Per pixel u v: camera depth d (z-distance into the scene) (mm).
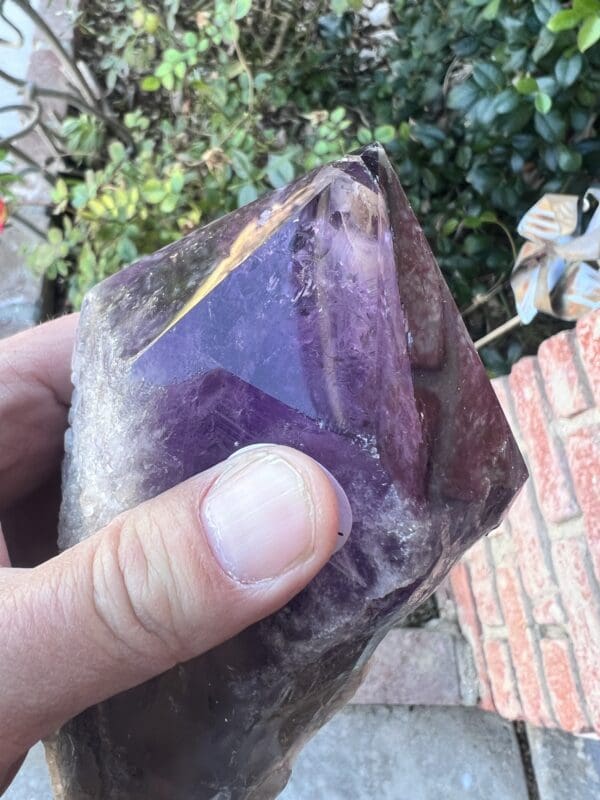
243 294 80
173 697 96
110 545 79
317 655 86
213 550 76
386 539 76
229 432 82
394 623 96
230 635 84
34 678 80
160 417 86
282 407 77
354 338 76
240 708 92
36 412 134
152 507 80
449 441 82
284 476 74
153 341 87
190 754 97
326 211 77
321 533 74
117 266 208
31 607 79
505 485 90
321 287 76
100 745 101
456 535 83
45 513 140
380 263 76
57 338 136
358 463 76
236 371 79
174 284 92
